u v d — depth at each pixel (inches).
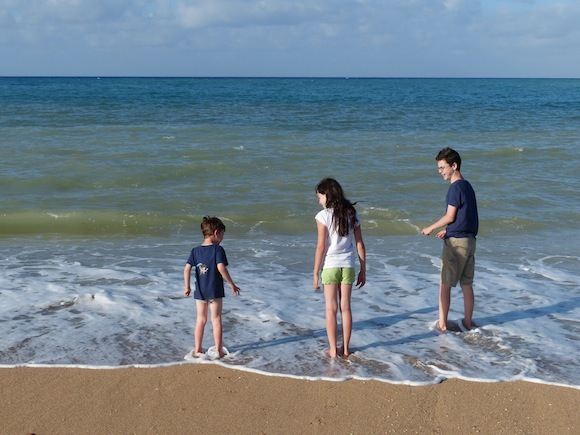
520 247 424.2
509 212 527.2
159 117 1366.9
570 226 490.9
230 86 4680.1
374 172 679.1
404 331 260.7
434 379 212.4
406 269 364.5
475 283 334.6
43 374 214.1
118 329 257.8
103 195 569.6
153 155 764.0
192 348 238.1
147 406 195.9
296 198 563.5
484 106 2043.6
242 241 435.5
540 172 704.4
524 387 208.7
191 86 4564.5
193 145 863.7
